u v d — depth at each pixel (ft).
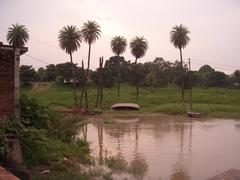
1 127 56.34
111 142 111.65
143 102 293.02
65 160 68.18
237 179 51.62
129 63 426.10
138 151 95.09
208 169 74.18
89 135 128.88
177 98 307.17
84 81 273.13
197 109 241.35
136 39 303.27
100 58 266.77
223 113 232.32
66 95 315.99
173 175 68.90
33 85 376.48
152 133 135.95
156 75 437.99
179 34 280.72
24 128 61.46
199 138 121.90
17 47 63.16
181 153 92.68
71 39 253.85
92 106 273.75
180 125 168.35
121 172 69.05
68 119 91.04
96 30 258.16
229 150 97.55
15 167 51.78
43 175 57.62
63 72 380.17
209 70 558.56
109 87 384.27
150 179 65.31
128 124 172.76
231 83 479.82
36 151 64.44
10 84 62.80
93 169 68.39
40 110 78.64
